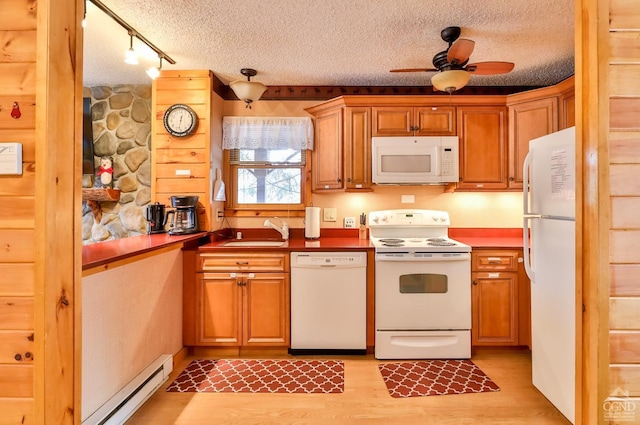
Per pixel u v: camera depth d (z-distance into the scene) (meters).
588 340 1.07
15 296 1.06
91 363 1.60
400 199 3.32
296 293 2.66
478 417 1.89
